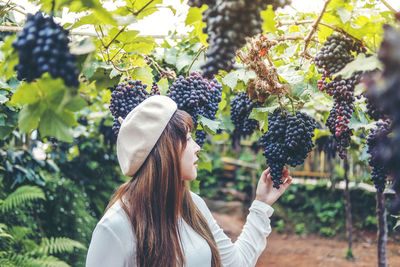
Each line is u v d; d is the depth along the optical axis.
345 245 7.13
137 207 1.52
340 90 1.34
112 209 1.56
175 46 2.62
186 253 1.54
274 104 1.73
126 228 1.49
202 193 9.92
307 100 1.83
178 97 1.72
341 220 7.90
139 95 1.71
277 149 1.60
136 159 1.53
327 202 8.26
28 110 1.04
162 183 1.52
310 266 6.21
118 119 1.66
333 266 6.16
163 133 1.54
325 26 1.45
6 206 3.74
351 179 8.18
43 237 4.29
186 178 1.63
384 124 1.36
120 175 5.65
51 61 0.94
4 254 3.63
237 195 9.71
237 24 0.96
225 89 2.38
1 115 2.18
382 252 3.44
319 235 7.76
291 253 6.87
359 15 1.40
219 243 1.73
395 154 0.71
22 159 4.17
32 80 1.01
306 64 1.98
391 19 1.38
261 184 1.83
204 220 1.70
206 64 1.02
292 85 1.85
